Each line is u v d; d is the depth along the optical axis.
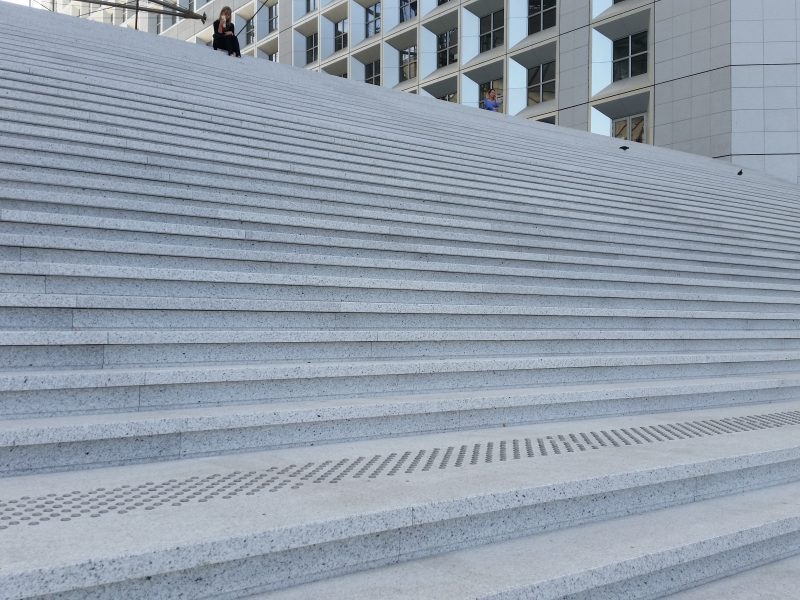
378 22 38.12
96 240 5.47
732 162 24.05
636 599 2.99
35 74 9.00
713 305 8.45
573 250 8.86
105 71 10.34
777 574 3.34
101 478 3.31
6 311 4.47
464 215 8.98
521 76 30.97
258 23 45.59
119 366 4.44
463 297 6.74
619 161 15.26
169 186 7.24
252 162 8.40
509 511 3.19
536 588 2.67
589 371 5.87
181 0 52.09
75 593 2.23
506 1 31.17
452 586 2.64
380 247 7.20
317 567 2.70
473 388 5.30
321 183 8.47
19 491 3.06
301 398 4.61
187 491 3.10
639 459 3.86
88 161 6.88
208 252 5.93
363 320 5.83
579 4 28.39
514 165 12.05
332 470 3.53
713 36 24.58
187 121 9.04
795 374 7.01
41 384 3.78
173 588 2.41
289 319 5.51
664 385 5.70
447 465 3.67
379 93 15.78
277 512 2.80
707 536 3.25
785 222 13.40
